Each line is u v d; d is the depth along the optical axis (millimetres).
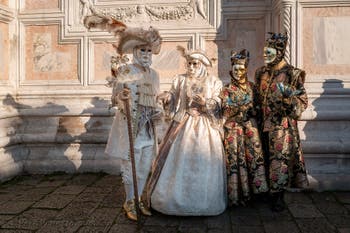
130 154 2820
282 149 3059
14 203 3338
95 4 4672
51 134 4480
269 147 3129
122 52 3057
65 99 4672
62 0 4703
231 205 3141
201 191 2938
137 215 2746
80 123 4539
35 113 4559
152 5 4617
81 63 4695
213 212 2979
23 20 4758
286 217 3016
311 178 3734
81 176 4273
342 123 3992
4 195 3584
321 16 4094
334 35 4094
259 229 2777
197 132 3062
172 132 3193
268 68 3217
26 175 4355
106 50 4715
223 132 3242
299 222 2906
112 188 3809
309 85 4098
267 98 3133
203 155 2998
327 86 4078
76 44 4738
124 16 4641
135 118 2969
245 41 4547
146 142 3037
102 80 4711
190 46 4598
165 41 4617
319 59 4109
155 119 3141
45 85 4734
